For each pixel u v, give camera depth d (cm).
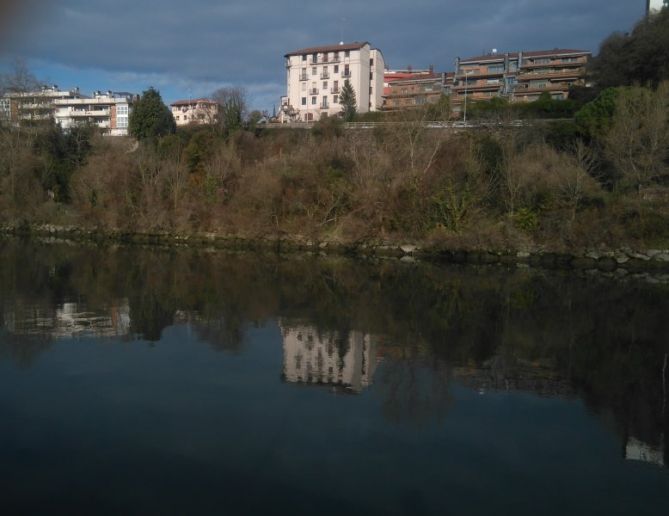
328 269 3284
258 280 2780
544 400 1125
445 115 4838
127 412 1026
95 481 781
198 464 834
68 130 6738
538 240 3688
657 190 3616
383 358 1419
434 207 3984
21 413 1013
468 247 3722
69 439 910
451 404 1095
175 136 5959
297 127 6444
